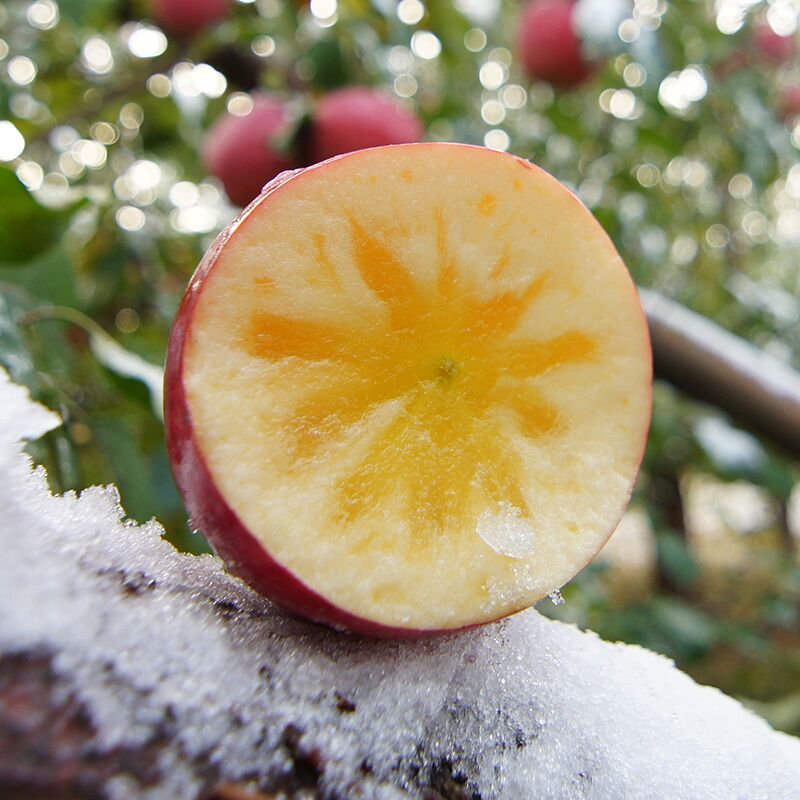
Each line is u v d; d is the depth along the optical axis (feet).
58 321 0.96
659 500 2.67
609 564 1.97
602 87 1.93
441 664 0.43
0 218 0.87
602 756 0.42
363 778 0.38
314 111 1.29
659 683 0.49
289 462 0.41
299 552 0.40
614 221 1.89
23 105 1.85
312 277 0.42
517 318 0.46
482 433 0.46
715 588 3.24
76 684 0.32
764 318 2.45
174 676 0.34
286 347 0.42
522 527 0.45
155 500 1.02
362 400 0.43
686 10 1.85
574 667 0.47
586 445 0.47
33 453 0.75
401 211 0.44
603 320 0.47
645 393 0.48
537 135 2.06
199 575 0.45
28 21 1.79
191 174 2.11
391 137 1.28
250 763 0.35
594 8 1.57
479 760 0.41
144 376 0.91
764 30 1.93
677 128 2.00
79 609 0.34
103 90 1.85
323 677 0.39
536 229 0.46
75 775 0.30
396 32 1.65
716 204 2.44
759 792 0.43
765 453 1.97
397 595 0.41
